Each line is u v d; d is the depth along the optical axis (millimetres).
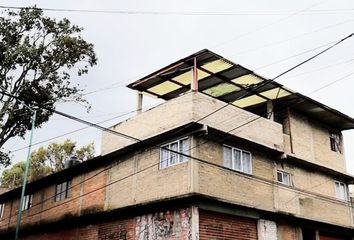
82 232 19250
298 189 19094
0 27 19531
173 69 17219
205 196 14242
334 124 22797
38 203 23172
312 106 20391
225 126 16250
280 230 17422
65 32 20859
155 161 16531
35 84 20344
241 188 16172
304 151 20328
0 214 26500
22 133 20438
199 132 15227
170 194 15219
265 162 17906
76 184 20734
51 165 43406
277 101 19922
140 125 17812
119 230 17094
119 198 17656
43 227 21766
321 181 20766
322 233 19812
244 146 17125
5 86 19562
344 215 21141
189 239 13906
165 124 16500
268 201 17203
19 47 19203
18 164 44500
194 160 14883
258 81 17953
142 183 16734
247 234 15938
